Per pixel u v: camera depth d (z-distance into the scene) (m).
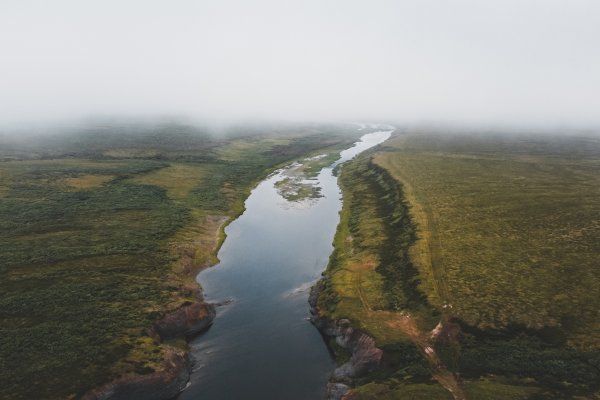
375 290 61.97
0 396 39.84
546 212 88.94
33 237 78.62
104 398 41.69
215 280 69.38
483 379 43.03
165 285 62.62
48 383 41.84
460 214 89.06
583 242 72.56
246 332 55.31
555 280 60.44
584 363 44.19
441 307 55.53
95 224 86.88
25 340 47.69
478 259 68.06
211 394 44.03
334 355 51.03
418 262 67.88
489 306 55.00
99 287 60.25
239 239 87.50
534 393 40.41
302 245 84.19
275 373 47.25
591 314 52.09
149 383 43.50
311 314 59.75
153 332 51.66
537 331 49.81
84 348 46.94
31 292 58.16
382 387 42.78
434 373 44.44
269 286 67.50
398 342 49.19
